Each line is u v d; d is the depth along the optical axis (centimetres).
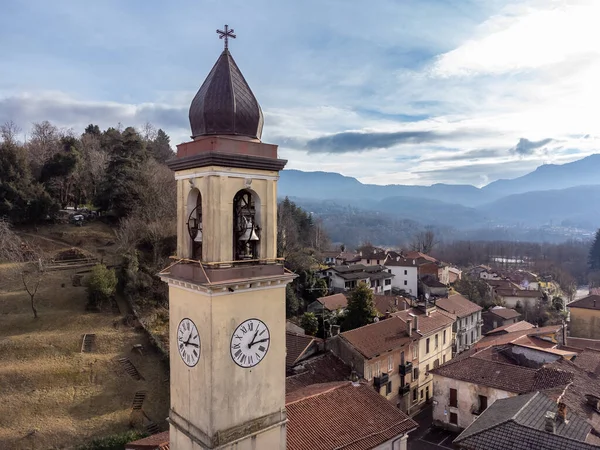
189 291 1611
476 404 4016
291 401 2677
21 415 3962
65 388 4344
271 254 1678
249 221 1631
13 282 6022
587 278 16638
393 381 4634
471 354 4825
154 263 6625
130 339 5225
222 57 1656
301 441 2362
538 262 19075
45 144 9769
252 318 1603
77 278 6172
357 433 2538
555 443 2306
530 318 9312
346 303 7262
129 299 5859
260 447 1645
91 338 5084
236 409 1571
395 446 2648
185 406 1670
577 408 2961
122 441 3847
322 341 4581
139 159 9100
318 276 8831
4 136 9300
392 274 10344
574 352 4531
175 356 1742
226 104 1579
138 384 4584
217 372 1510
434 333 5475
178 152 1669
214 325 1495
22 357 4644
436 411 4328
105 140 11119
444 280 11350
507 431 2483
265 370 1658
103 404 4253
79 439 3838
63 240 7475
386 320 5084
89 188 9388
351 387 2966
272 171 1662
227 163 1517
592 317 7462
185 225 1686
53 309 5556
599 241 17188
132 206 7938
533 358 4369
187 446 1648
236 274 1553
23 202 7706
